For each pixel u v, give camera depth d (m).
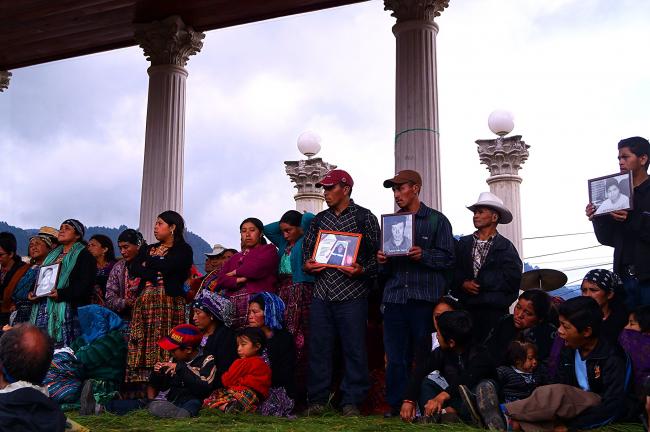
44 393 4.08
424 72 10.38
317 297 7.34
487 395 6.03
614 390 5.83
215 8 12.37
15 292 9.12
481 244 7.31
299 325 7.77
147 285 7.93
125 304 8.21
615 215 6.82
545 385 6.03
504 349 6.75
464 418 6.38
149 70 12.65
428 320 7.14
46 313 8.36
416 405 6.68
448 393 6.44
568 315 5.98
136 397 7.87
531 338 6.77
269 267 7.84
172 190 12.24
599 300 6.55
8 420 3.85
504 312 7.16
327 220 7.59
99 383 7.64
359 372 7.16
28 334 4.07
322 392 7.21
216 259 10.24
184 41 12.70
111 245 9.45
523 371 6.41
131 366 7.68
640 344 6.02
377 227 7.51
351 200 7.71
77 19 12.88
